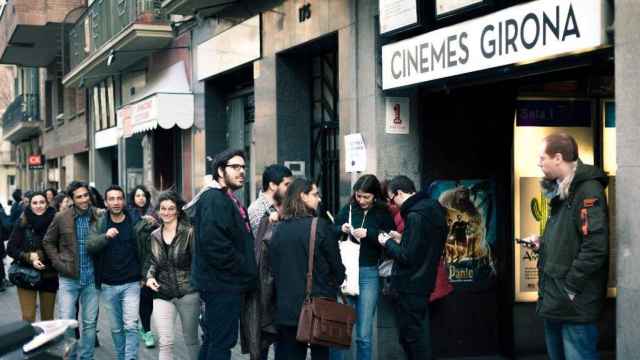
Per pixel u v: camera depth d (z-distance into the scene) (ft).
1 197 195.83
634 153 15.44
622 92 15.75
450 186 25.72
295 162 34.40
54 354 14.47
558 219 16.37
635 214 15.39
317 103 34.58
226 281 19.07
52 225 23.89
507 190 25.82
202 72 43.52
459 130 25.84
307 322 18.06
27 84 123.85
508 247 25.80
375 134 25.49
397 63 23.72
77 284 23.99
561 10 17.20
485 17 19.70
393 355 25.20
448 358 25.72
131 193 31.04
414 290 21.34
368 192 22.40
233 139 43.70
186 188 48.37
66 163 94.22
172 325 21.79
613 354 25.05
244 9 37.52
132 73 61.21
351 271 22.29
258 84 36.19
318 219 18.70
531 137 25.70
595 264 15.55
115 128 67.26
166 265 21.42
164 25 48.78
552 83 25.55
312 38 30.78
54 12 79.05
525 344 25.76
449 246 25.61
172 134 53.72
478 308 25.96
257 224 22.06
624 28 15.69
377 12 25.68
